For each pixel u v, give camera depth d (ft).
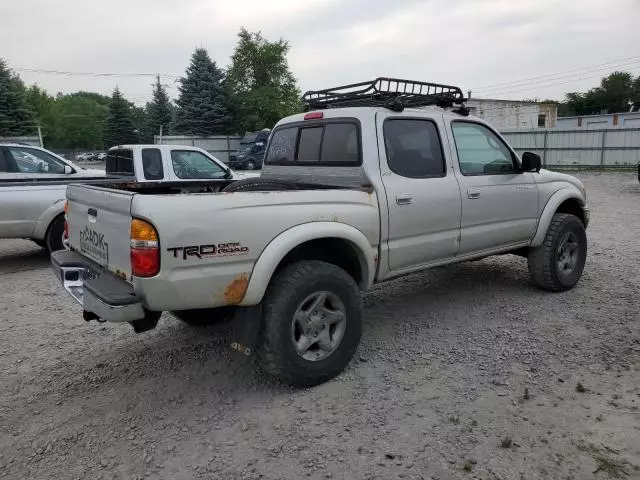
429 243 13.64
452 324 14.85
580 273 17.74
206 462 8.96
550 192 16.97
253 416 10.35
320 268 11.21
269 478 8.50
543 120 131.13
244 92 145.89
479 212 14.75
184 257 9.49
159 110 192.85
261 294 10.37
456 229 14.28
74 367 12.90
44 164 29.50
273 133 15.93
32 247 29.17
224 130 141.59
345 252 12.49
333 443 9.36
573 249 17.46
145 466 8.92
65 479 8.66
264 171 16.14
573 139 82.28
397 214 12.77
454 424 9.78
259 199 10.41
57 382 12.12
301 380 11.07
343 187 12.73
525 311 15.62
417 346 13.42
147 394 11.41
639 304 15.84
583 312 15.34
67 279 11.84
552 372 11.66
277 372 10.80
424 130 13.97
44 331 15.43
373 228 12.27
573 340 13.33
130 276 9.64
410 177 13.32
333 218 11.43
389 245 12.76
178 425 10.13
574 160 82.74
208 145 119.34
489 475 8.34
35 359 13.44
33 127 130.31
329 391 11.21
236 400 11.01
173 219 9.35
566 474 8.31
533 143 86.12
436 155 14.07
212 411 10.61
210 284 9.84
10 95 128.06
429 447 9.12
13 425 10.34
